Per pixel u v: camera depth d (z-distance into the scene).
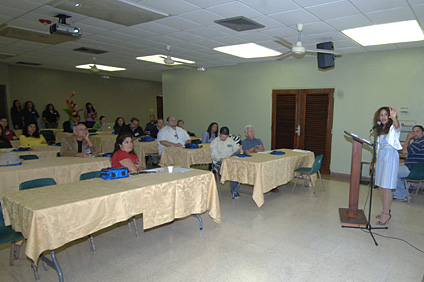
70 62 8.00
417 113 5.28
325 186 5.29
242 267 2.48
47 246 1.97
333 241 2.99
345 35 4.59
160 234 3.16
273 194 4.73
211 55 6.54
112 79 11.67
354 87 5.89
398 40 4.80
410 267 2.50
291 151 5.00
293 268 2.47
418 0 3.10
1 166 3.33
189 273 2.39
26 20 4.09
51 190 2.38
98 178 2.82
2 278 2.32
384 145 3.28
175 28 4.40
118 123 7.59
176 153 4.98
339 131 6.16
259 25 4.14
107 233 3.18
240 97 7.67
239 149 4.68
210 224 3.44
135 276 2.35
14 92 9.05
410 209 3.98
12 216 2.17
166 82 9.38
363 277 2.34
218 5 3.40
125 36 4.93
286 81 6.81
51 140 7.91
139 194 2.47
